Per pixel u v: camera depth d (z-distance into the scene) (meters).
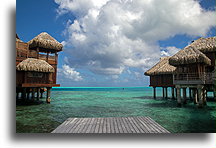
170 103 20.67
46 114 12.82
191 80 14.45
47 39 19.84
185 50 15.53
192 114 12.62
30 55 18.55
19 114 12.78
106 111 14.52
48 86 17.39
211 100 21.81
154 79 23.95
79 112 13.95
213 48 15.99
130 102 22.80
